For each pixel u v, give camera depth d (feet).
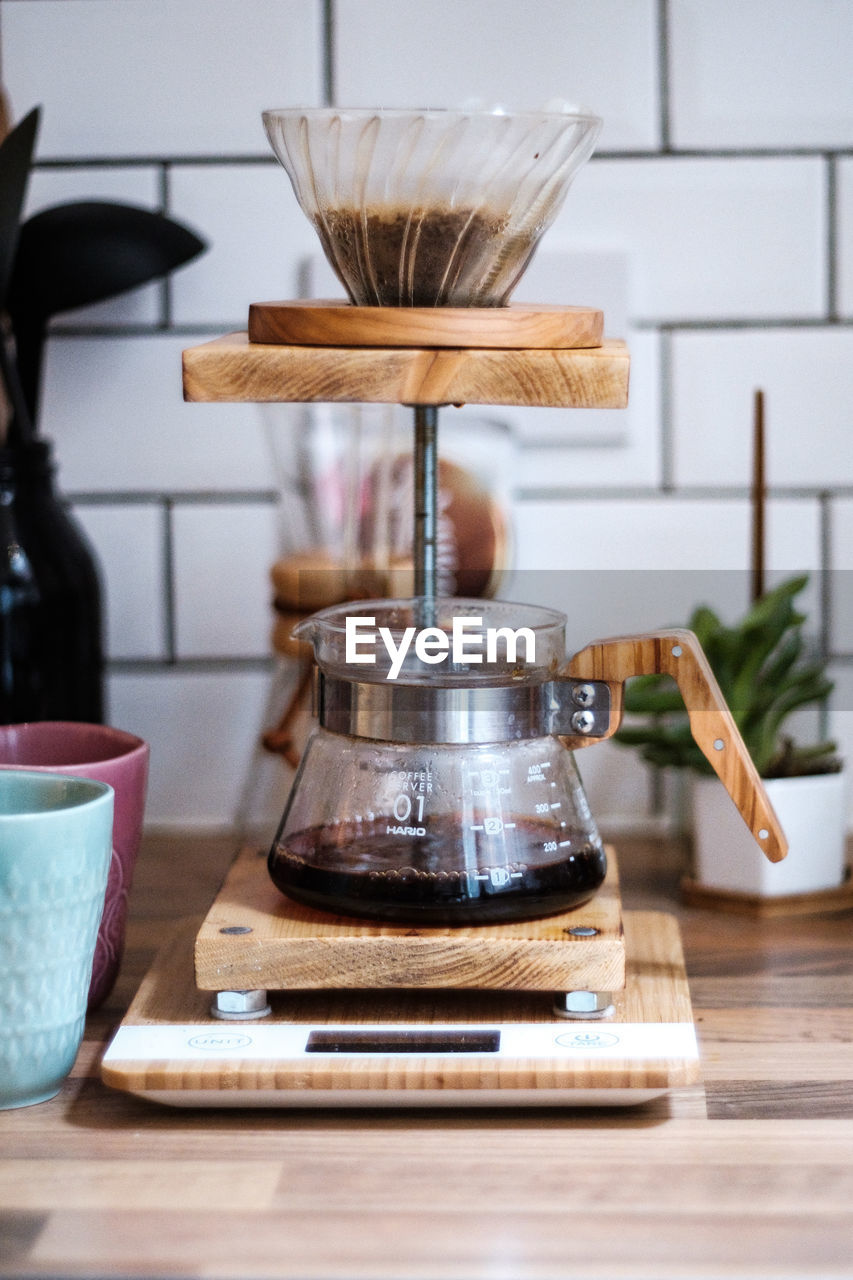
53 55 3.16
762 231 3.19
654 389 3.25
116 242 2.96
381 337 1.98
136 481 3.30
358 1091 1.93
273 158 3.18
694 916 2.81
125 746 2.40
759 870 2.78
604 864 2.23
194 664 3.37
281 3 3.13
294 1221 1.71
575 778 2.24
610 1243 1.66
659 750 2.86
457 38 3.13
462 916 2.06
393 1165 1.85
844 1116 1.98
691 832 2.97
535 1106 2.00
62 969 1.99
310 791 2.20
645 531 3.30
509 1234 1.68
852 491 3.28
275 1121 1.98
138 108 3.17
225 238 3.21
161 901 2.87
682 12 3.11
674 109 3.15
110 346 3.25
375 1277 1.59
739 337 3.23
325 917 2.15
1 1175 1.83
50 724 2.48
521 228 2.07
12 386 2.85
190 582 3.34
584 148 2.08
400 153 1.96
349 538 3.17
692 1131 1.94
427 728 2.07
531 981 2.03
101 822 1.98
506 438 3.21
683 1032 2.04
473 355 1.95
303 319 1.99
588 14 3.11
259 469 3.29
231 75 3.16
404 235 2.02
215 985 2.07
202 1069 1.94
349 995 2.19
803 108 3.14
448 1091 1.93
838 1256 1.63
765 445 3.25
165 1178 1.82
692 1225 1.70
